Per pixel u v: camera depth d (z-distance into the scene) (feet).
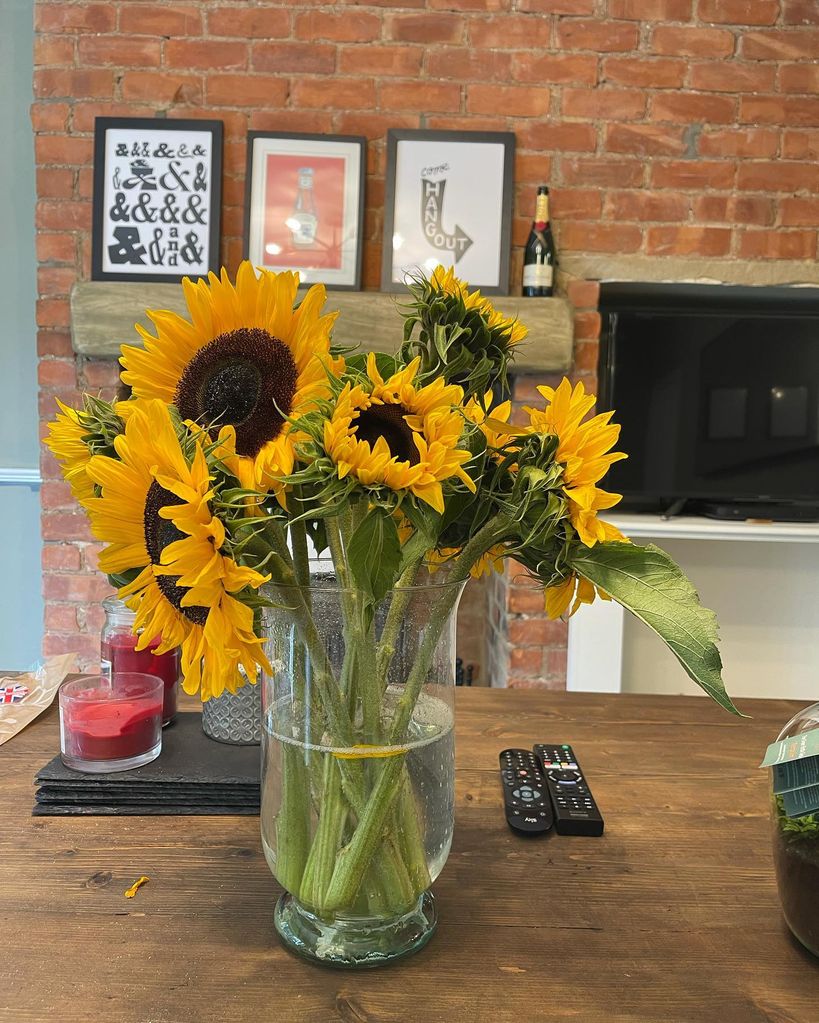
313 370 1.63
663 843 2.46
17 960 1.85
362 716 1.81
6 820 2.50
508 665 7.67
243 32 7.34
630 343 7.77
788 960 1.94
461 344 1.81
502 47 7.41
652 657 8.75
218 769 2.68
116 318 7.20
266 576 1.50
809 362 7.76
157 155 7.35
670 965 1.90
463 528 1.92
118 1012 1.70
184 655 1.53
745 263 7.65
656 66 7.47
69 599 7.69
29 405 8.78
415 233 7.41
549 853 2.40
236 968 1.85
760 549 8.73
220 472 1.56
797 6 7.45
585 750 3.15
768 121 7.54
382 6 7.35
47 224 7.42
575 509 1.68
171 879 2.21
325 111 7.43
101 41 7.31
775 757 1.99
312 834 1.88
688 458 7.86
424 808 1.93
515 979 1.84
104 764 2.65
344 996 1.77
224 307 1.67
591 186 7.55
